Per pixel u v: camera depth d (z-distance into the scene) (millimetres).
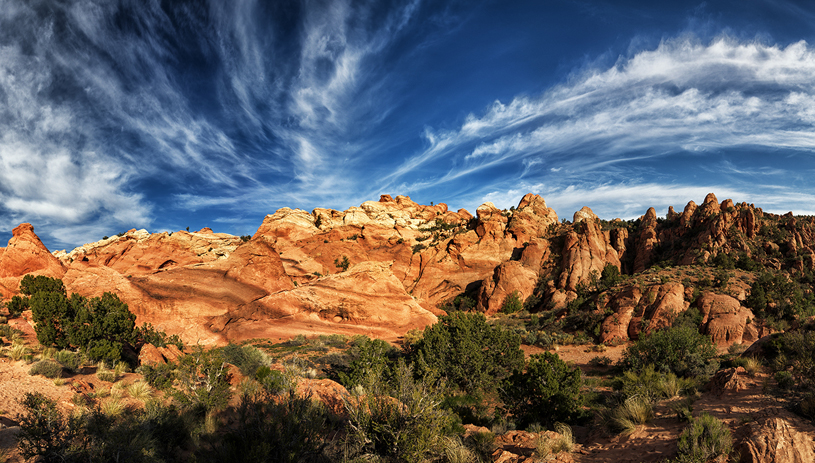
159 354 20391
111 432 8734
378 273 55094
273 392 13680
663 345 23172
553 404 16125
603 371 28656
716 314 40188
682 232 80312
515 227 93438
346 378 18969
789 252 64188
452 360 22828
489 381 23047
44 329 19453
